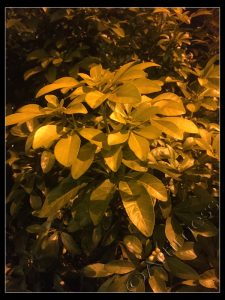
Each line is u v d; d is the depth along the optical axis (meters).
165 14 2.18
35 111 1.29
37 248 1.63
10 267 2.03
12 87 2.40
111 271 1.41
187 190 1.50
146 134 1.20
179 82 1.86
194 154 1.64
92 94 1.19
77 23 2.12
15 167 1.86
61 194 1.32
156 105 1.35
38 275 1.84
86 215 1.35
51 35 2.19
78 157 1.21
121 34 2.02
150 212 1.19
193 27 2.68
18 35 2.32
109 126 1.40
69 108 1.23
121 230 1.59
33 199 1.74
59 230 1.63
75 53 2.03
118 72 1.31
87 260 1.77
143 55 2.23
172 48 2.17
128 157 1.26
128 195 1.22
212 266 1.50
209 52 2.44
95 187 1.35
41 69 2.05
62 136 1.21
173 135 1.23
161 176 1.64
